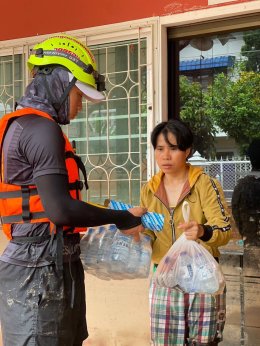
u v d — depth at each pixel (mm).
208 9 2900
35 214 1632
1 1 3520
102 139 3316
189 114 3182
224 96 3100
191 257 2064
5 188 1649
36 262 1634
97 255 1901
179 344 2184
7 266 1665
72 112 1748
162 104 3084
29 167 1598
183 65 3180
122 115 3242
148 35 3092
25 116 1621
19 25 3473
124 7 3139
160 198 2283
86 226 1588
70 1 3293
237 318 3018
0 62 3588
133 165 3211
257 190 3000
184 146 2230
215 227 2082
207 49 3123
